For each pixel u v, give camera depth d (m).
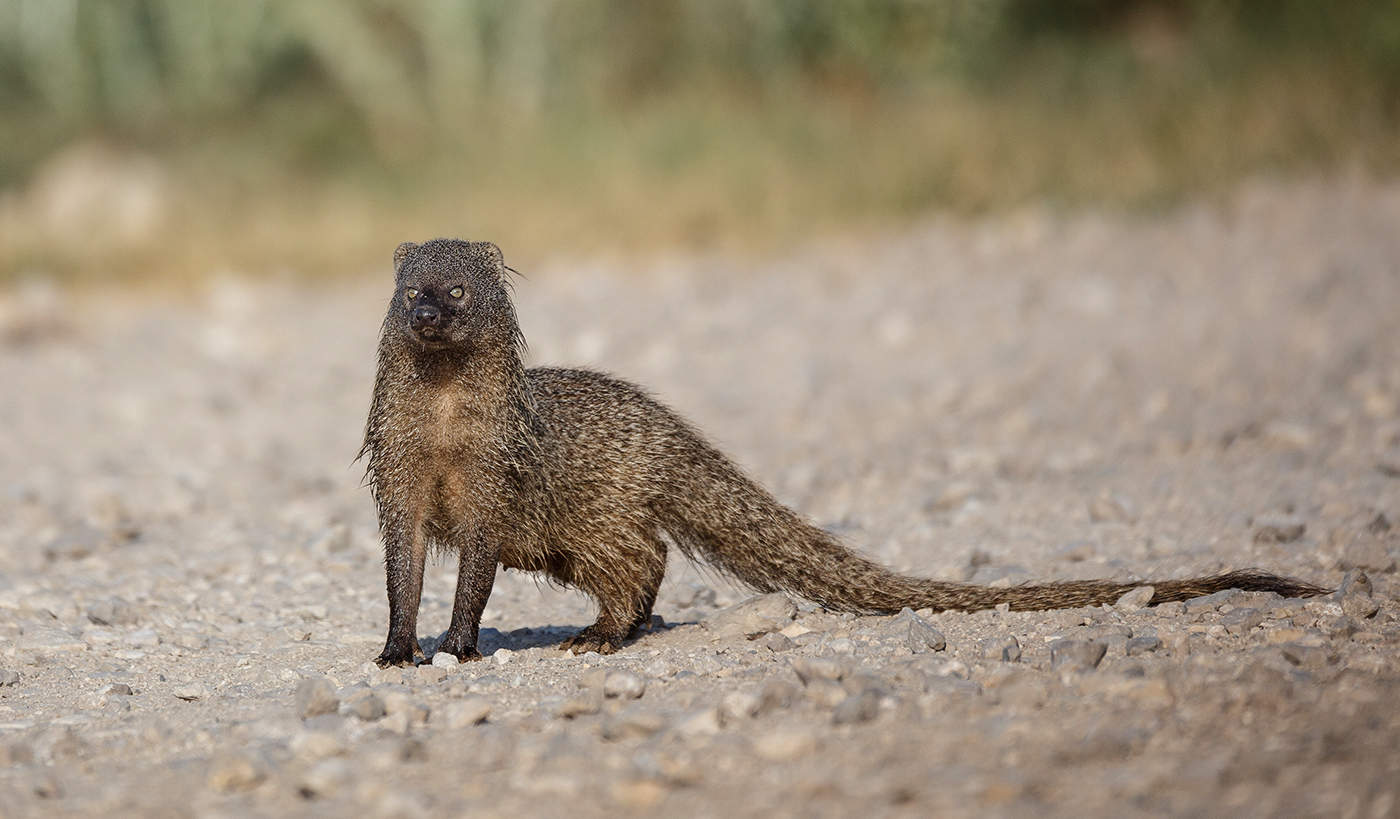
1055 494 11.05
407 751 5.50
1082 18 35.22
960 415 14.58
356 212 29.44
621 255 25.77
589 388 7.88
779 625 7.73
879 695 5.82
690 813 4.80
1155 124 26.38
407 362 7.20
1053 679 6.05
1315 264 18.84
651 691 6.36
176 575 9.72
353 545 10.65
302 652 7.66
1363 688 5.60
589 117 32.34
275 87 38.50
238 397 18.19
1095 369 15.45
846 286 21.88
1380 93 25.23
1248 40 30.03
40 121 37.84
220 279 26.55
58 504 12.67
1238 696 5.46
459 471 7.26
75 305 25.30
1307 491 10.26
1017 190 25.50
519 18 35.62
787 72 33.47
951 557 9.46
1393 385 13.17
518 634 8.27
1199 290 18.61
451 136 33.06
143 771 5.57
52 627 8.30
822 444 13.94
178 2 37.50
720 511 7.98
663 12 36.41
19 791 5.32
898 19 32.03
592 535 7.68
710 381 17.17
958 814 4.64
